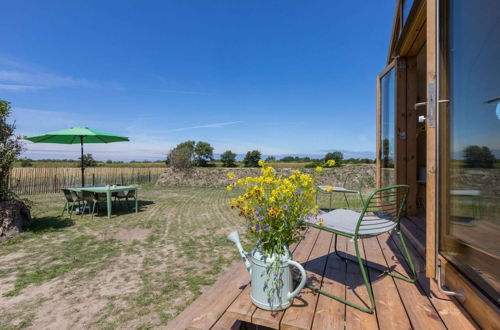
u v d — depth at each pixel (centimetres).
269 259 161
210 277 311
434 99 164
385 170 404
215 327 165
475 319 142
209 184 1397
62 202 866
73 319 231
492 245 134
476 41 146
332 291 183
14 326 222
